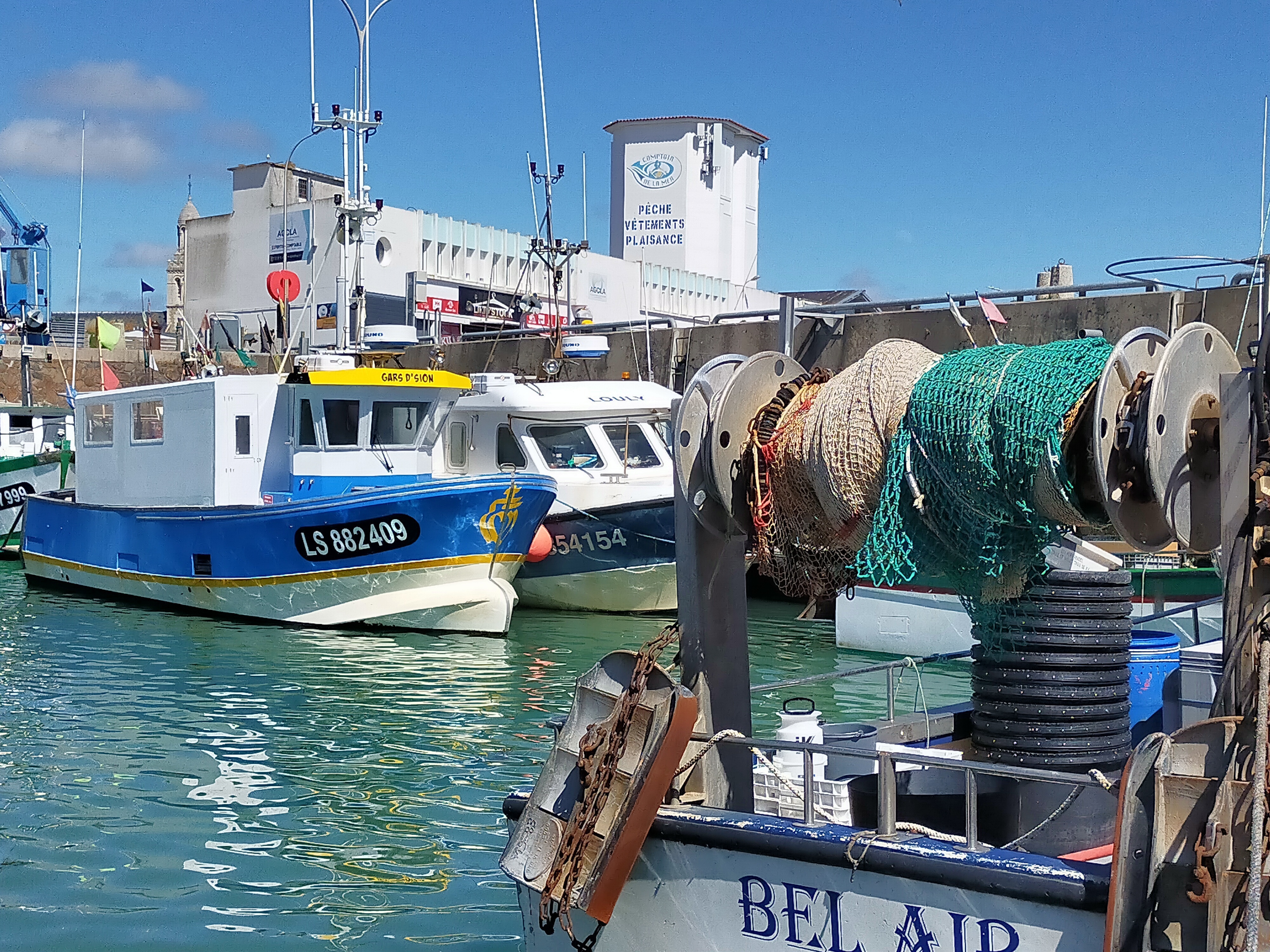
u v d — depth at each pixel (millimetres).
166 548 17094
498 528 14992
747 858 4387
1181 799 3525
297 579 15633
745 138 58375
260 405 16797
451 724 10414
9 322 38219
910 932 4070
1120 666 5211
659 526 16562
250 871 6938
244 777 8805
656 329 23266
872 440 4254
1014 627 5102
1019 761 5090
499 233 41750
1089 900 3711
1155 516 3889
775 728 10164
